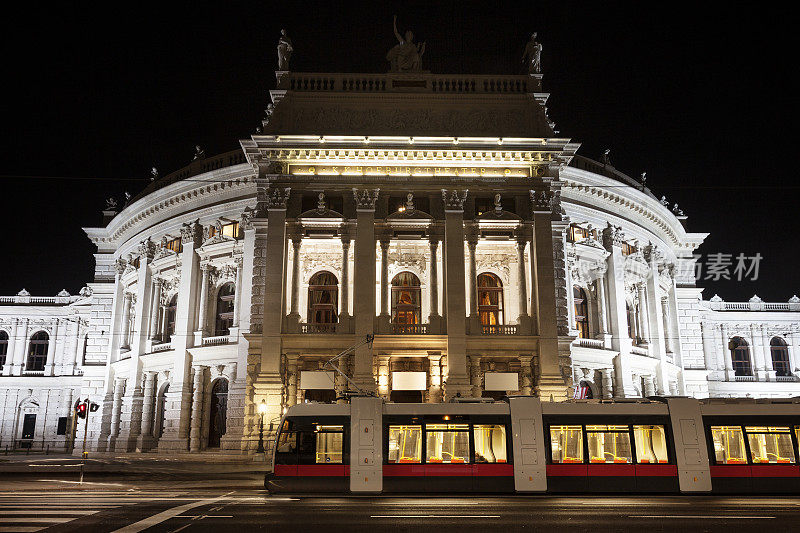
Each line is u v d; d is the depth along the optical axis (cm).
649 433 2331
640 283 5019
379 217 4028
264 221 4003
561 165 4172
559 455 2295
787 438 2344
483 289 4109
